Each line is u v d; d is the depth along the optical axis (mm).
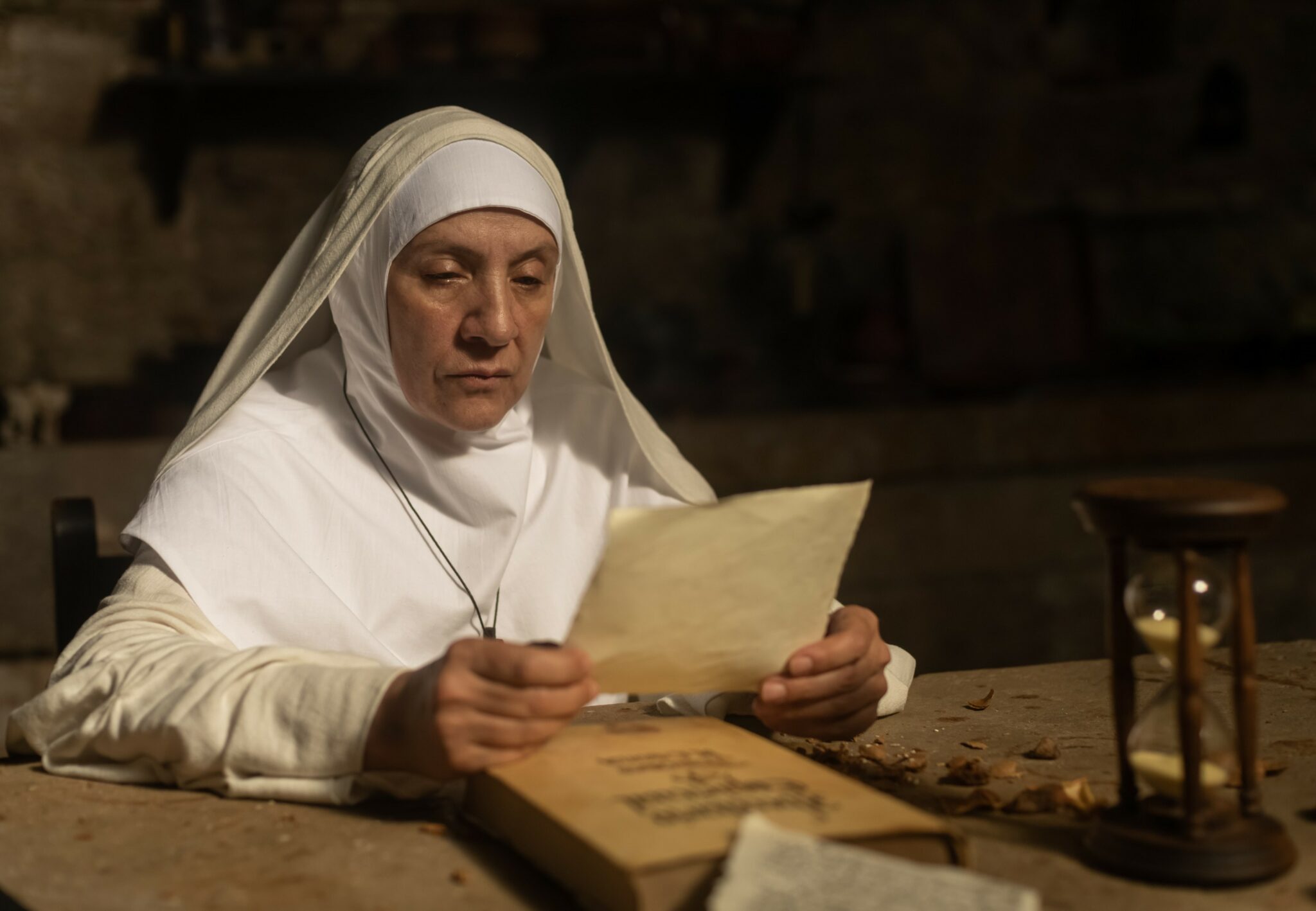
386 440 2023
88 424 4609
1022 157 6359
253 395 2043
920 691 1847
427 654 1963
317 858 1233
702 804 1141
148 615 1692
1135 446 5379
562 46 5410
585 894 1090
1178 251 6367
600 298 5953
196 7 5012
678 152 5965
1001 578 5168
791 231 6180
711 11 5820
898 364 5656
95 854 1256
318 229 2029
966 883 980
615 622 1295
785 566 1343
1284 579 5434
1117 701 1211
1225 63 6277
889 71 6250
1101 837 1183
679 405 5250
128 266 5230
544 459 2203
